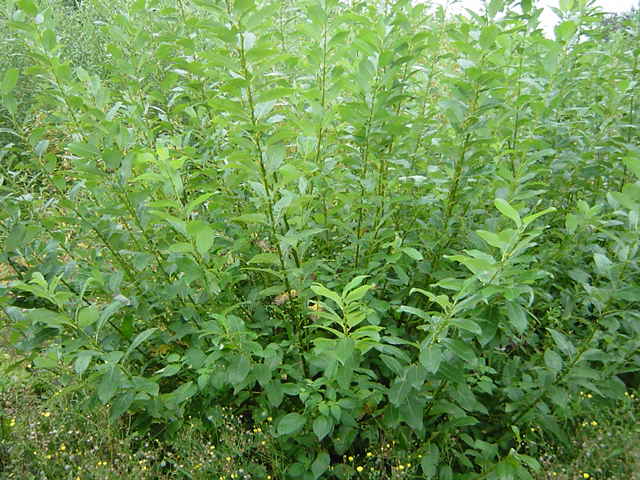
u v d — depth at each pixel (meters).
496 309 2.00
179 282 2.50
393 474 2.26
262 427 2.58
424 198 2.68
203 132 3.04
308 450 2.48
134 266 2.59
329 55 2.57
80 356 2.08
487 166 2.57
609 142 3.04
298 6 2.89
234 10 1.99
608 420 2.53
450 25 3.26
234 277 2.42
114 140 2.53
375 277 2.70
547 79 2.93
